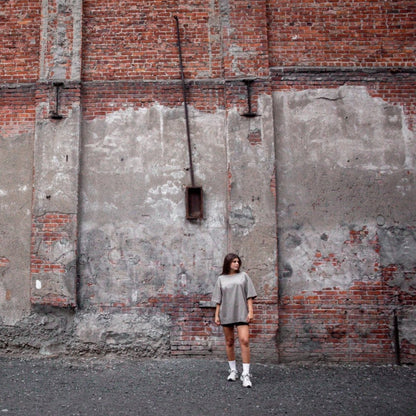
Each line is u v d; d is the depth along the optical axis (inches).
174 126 266.7
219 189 261.6
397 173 261.4
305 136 264.7
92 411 175.5
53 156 260.1
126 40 274.5
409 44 271.3
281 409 178.9
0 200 263.4
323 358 247.6
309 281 253.8
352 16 274.7
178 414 173.0
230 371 221.5
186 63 272.2
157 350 249.4
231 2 272.8
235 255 215.0
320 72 269.0
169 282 255.3
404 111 265.7
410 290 251.9
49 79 266.4
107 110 267.9
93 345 249.6
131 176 263.0
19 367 231.8
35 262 252.7
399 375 227.8
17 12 279.9
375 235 256.8
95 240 258.5
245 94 264.1
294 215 258.7
